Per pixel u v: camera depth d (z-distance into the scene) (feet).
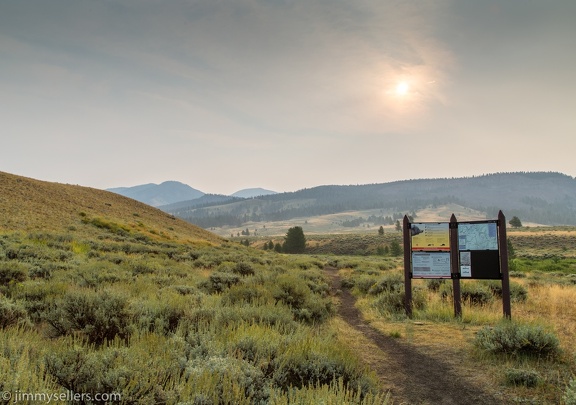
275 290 41.42
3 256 59.52
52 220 155.63
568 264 169.27
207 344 19.76
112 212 221.25
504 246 34.32
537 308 40.60
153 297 34.47
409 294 38.65
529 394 17.69
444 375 20.85
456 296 36.60
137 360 14.94
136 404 12.55
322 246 539.29
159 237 189.98
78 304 23.98
